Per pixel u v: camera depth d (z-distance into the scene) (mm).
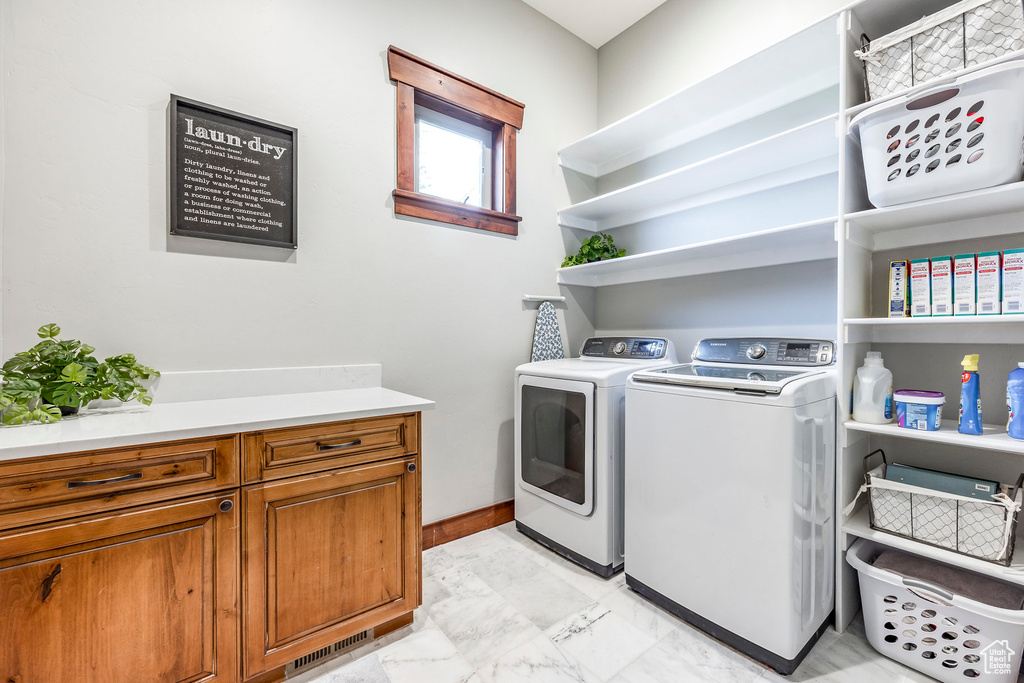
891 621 1336
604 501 1802
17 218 1248
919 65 1322
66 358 1190
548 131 2600
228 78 1567
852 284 1518
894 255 1655
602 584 1779
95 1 1347
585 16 2590
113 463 1003
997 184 1175
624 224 2697
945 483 1413
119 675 1021
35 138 1267
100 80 1354
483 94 2264
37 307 1274
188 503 1092
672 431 1546
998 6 1177
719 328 2248
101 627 1000
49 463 938
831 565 1480
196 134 1495
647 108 2164
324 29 1783
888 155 1340
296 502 1252
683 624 1530
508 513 2404
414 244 2051
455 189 2312
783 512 1265
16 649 920
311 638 1275
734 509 1374
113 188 1377
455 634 1474
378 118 1929
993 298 1263
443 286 2150
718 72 1851
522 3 2469
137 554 1037
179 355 1491
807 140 1671
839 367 1468
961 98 1201
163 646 1069
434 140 2238
